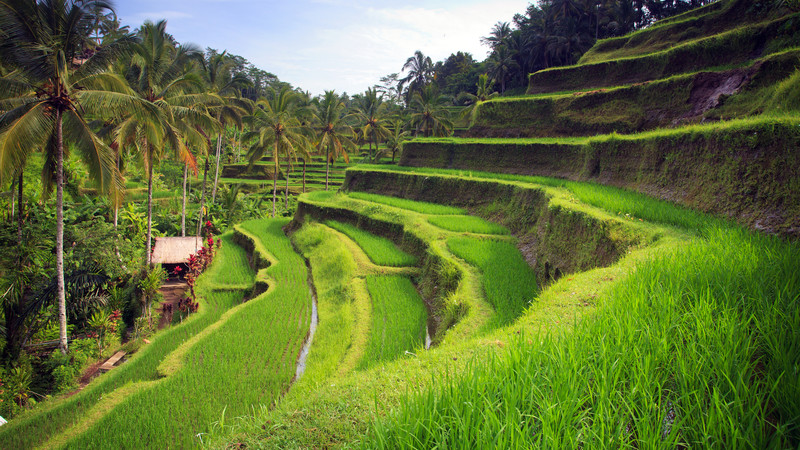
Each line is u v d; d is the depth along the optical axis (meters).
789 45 21.58
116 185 15.92
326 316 15.39
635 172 17.23
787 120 10.38
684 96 23.31
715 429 3.10
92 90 14.41
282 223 35.62
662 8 49.62
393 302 15.59
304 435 4.72
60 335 14.76
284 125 36.12
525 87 55.41
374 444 3.81
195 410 9.52
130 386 10.74
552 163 25.44
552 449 3.14
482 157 30.27
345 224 27.81
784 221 9.41
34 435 9.57
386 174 32.59
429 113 46.50
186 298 18.77
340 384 6.26
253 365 11.78
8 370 13.88
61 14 12.73
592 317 6.09
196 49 20.77
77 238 19.36
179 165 50.91
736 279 5.71
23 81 13.24
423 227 21.08
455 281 15.01
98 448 8.34
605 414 3.62
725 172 11.84
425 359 6.56
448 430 3.74
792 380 3.28
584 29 50.84
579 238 13.22
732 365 3.76
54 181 15.54
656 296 5.77
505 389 3.93
